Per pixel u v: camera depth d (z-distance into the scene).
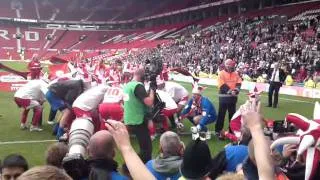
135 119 7.86
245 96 24.00
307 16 41.81
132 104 7.87
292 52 32.31
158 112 10.16
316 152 4.67
